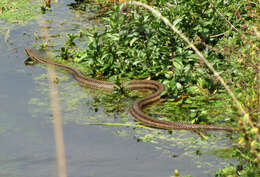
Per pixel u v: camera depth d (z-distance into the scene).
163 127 8.63
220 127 8.34
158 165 6.83
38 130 8.09
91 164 6.84
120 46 11.44
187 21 11.32
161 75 11.48
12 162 6.87
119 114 9.23
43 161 6.91
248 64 7.97
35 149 7.32
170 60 10.87
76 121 8.68
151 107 9.72
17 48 13.61
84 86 10.96
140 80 10.86
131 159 7.05
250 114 6.49
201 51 11.14
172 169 6.68
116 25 11.43
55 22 16.27
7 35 14.16
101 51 11.46
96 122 8.68
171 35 10.66
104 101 10.00
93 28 15.40
